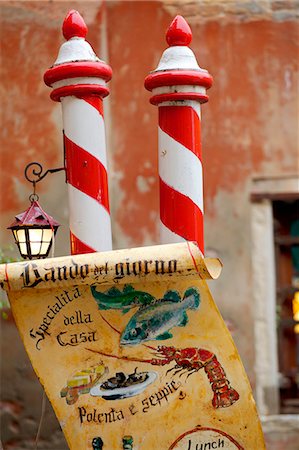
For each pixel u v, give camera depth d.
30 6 6.24
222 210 6.24
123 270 3.24
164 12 6.26
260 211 6.25
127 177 6.25
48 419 6.17
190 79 3.66
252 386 6.20
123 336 3.40
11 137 6.26
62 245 6.16
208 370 3.39
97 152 3.74
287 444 6.11
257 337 6.23
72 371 3.42
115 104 6.26
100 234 3.75
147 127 6.25
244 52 6.25
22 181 6.24
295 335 6.37
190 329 3.38
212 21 6.25
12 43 6.26
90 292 3.39
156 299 3.39
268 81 6.25
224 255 6.25
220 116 6.25
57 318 3.41
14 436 6.19
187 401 3.40
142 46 6.26
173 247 3.24
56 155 6.24
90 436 3.43
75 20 3.77
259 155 6.24
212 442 3.40
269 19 6.25
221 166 6.25
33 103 6.25
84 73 3.66
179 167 3.72
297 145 6.24
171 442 3.41
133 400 3.41
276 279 6.36
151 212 6.24
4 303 5.82
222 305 6.23
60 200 6.21
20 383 6.20
